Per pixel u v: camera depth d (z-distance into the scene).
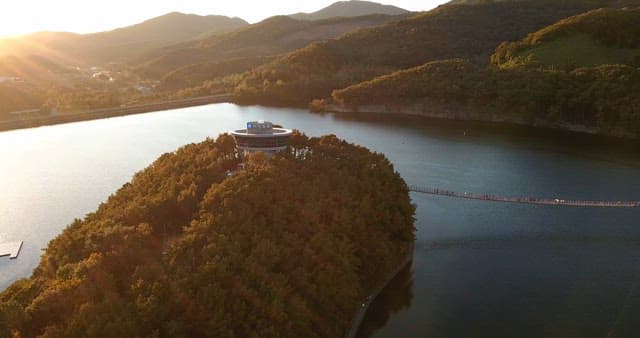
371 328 108.56
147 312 77.12
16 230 172.25
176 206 119.12
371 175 149.00
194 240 97.56
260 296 88.12
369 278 121.94
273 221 110.44
